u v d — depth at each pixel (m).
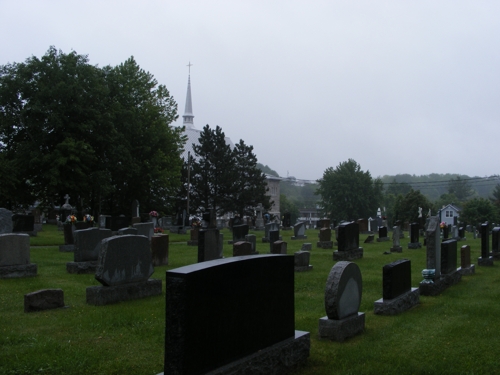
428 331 9.92
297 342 7.66
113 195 55.09
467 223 65.88
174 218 54.28
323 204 101.38
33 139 45.81
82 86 46.69
